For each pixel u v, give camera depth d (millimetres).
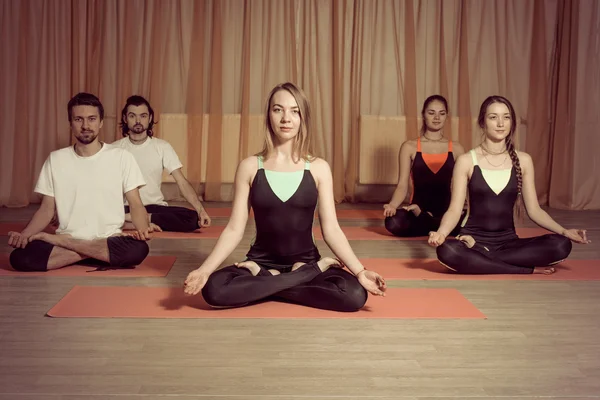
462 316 2951
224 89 7199
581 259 4207
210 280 2963
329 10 7125
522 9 7168
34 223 3750
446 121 7188
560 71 7035
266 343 2584
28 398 2082
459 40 7219
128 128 5059
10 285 3412
